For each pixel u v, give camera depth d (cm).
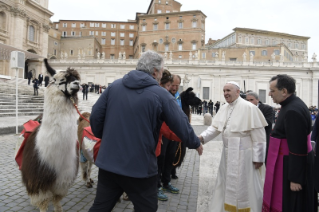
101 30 8475
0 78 2909
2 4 4291
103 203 230
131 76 237
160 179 442
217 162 702
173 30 6856
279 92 301
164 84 419
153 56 246
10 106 1589
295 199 286
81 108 2300
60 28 8394
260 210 327
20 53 1042
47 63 315
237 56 5953
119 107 228
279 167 301
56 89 304
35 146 323
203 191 479
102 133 255
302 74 5044
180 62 5238
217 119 368
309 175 296
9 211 370
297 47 7538
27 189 332
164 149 430
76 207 393
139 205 224
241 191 329
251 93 520
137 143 221
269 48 5778
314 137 309
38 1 5150
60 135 303
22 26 4656
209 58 6141
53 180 318
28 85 2662
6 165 595
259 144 330
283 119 298
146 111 224
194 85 5219
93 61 5506
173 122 232
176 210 398
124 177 221
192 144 247
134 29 8606
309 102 4984
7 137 945
